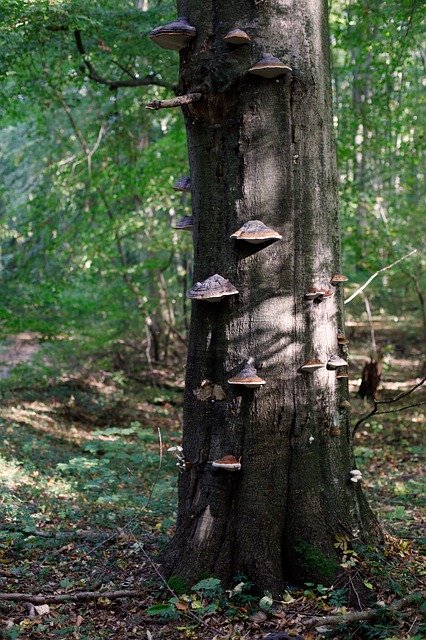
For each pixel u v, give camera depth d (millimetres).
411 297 21984
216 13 4543
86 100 17422
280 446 4594
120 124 15641
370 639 3928
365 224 16297
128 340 19703
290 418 4590
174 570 4699
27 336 16047
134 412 15289
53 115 16625
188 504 4777
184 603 4402
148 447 11977
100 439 12469
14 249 16734
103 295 16250
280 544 4609
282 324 4570
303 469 4617
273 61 4328
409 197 18609
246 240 4523
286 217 4566
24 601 4660
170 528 6535
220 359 4641
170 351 22188
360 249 15969
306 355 4633
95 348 16016
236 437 4598
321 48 4703
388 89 13242
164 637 4137
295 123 4566
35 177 18906
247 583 4461
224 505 4648
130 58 12055
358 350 22453
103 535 6156
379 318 25891
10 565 5461
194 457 4746
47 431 12461
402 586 4414
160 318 20078
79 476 9227
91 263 16062
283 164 4551
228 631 4133
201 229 4730
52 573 5293
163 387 18469
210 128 4617
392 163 16891
